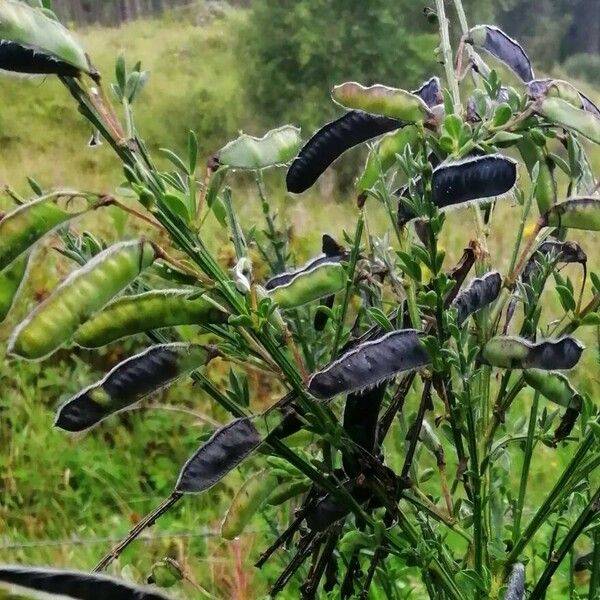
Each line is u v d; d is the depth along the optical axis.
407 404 0.49
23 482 0.85
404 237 0.27
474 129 0.25
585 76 5.47
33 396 0.94
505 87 0.29
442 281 0.24
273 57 3.29
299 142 0.26
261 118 3.37
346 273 0.27
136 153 0.21
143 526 0.25
